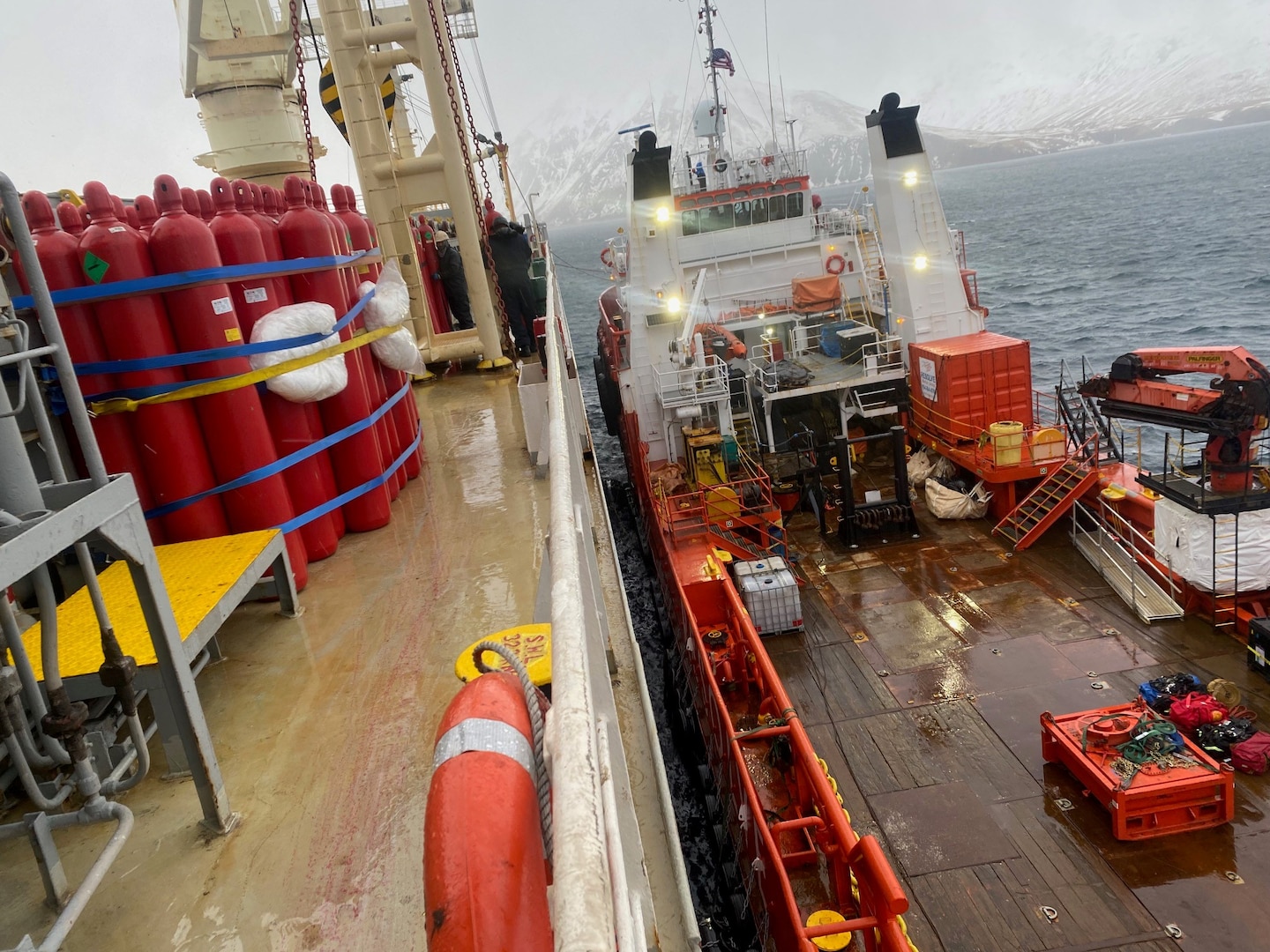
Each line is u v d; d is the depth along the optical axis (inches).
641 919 57.3
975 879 275.7
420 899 97.8
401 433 261.6
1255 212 2952.8
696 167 822.5
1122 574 450.0
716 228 780.0
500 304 437.1
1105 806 285.7
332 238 206.2
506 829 50.9
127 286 155.7
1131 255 2278.5
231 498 176.9
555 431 112.9
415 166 407.2
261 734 135.3
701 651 397.7
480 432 323.3
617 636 178.5
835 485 649.0
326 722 137.2
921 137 677.9
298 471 195.2
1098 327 1472.7
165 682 104.3
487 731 58.9
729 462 622.2
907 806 312.0
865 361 650.2
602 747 61.2
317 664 156.6
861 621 451.2
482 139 901.8
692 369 627.2
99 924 97.0
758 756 341.1
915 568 506.6
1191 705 327.9
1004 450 537.3
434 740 129.4
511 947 45.1
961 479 613.6
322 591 189.0
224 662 160.4
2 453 78.0
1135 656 384.5
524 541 206.4
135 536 93.5
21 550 70.4
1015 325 1592.0
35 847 93.0
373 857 105.3
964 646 412.8
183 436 167.2
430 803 53.7
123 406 159.3
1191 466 431.2
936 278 689.0
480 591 180.9
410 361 248.4
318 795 118.6
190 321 165.0
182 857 107.5
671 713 467.5
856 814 312.2
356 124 405.7
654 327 682.2
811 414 721.6
